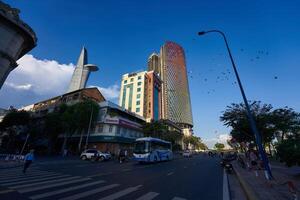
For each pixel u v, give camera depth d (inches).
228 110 1067.9
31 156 511.8
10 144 1948.8
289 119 1005.8
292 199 264.4
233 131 1261.1
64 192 290.2
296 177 506.3
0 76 979.9
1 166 623.2
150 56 5812.0
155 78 3846.0
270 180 425.1
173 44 5876.0
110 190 316.5
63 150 1492.4
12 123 1649.9
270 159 1519.4
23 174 473.4
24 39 1095.6
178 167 798.5
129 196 281.9
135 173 558.6
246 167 757.9
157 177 491.2
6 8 993.5
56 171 547.5
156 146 1090.7
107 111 1647.4
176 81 5354.3
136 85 3636.8
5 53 990.4
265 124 975.6
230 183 449.1
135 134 1867.6
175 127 3622.0
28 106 2541.8
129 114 1920.5
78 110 1473.9
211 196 310.2
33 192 284.2
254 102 1017.5
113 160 1203.9
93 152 1147.9
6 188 303.4
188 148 4227.4
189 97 5605.3
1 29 979.3
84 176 463.5
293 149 531.5
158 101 3836.1
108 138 1530.5
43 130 1609.3
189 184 406.0
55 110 1727.4
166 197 286.8
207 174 588.1
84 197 265.9
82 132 1545.3
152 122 1894.7
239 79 545.6
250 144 1255.5
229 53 592.4
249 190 321.1
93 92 1932.8
